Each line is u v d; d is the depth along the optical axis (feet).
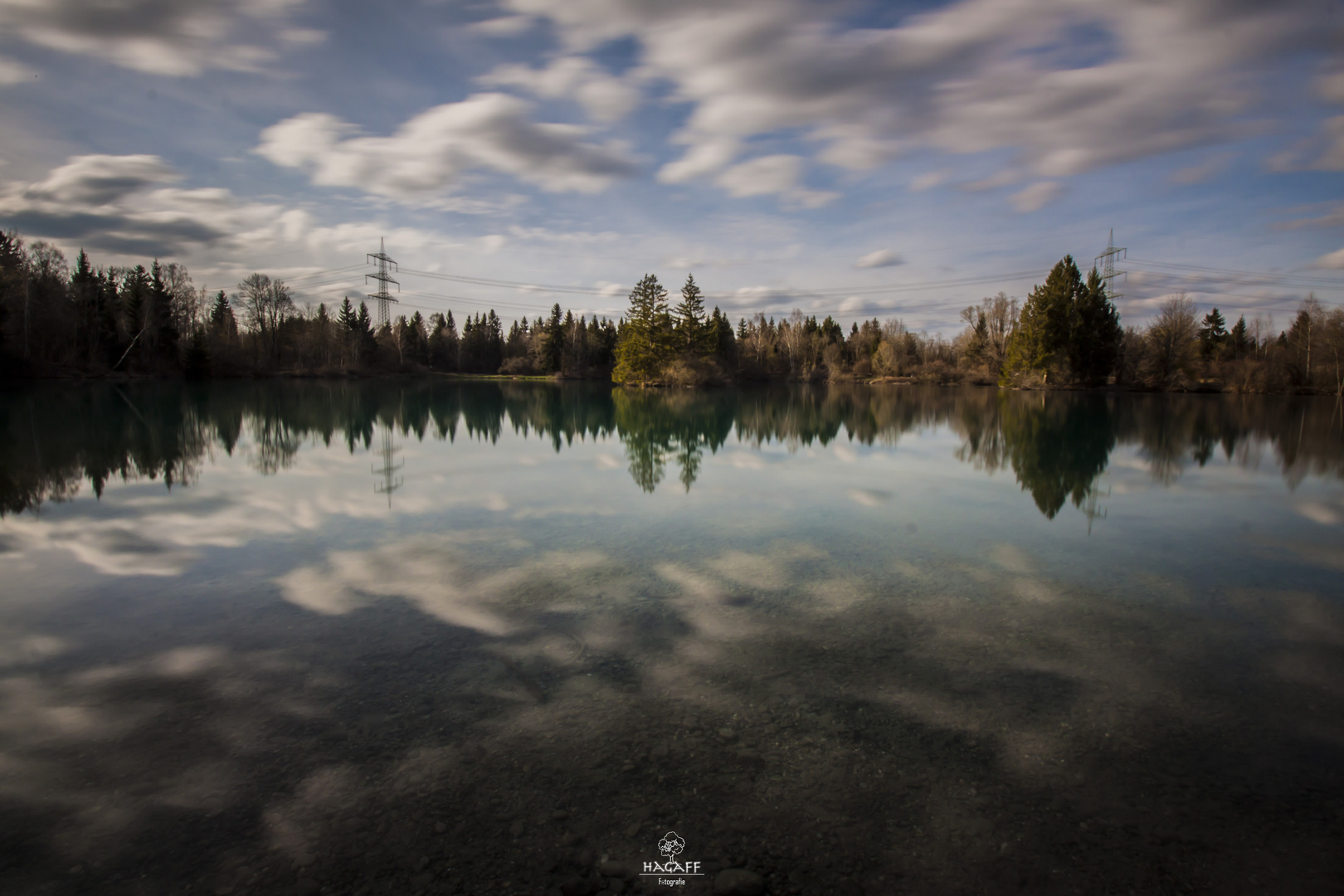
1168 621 18.42
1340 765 11.86
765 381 286.25
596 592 20.34
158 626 17.72
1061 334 197.88
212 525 29.04
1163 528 29.27
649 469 46.78
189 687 14.38
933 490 38.40
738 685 14.44
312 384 204.03
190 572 22.40
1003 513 32.24
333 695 13.99
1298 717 13.43
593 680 14.64
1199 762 11.92
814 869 9.32
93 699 13.84
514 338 398.21
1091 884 9.14
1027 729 12.84
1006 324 252.83
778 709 13.44
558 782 11.16
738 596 20.06
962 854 9.64
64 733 12.60
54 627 17.66
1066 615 18.78
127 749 12.07
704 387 226.17
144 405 103.96
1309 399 153.38
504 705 13.58
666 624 17.83
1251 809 10.68
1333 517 31.94
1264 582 21.86
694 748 12.10
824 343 319.27
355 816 10.34
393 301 290.76
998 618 18.47
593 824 10.17
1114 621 18.31
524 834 9.96
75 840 9.84
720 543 26.14
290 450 56.34
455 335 404.36
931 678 14.88
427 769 11.48
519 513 31.81
